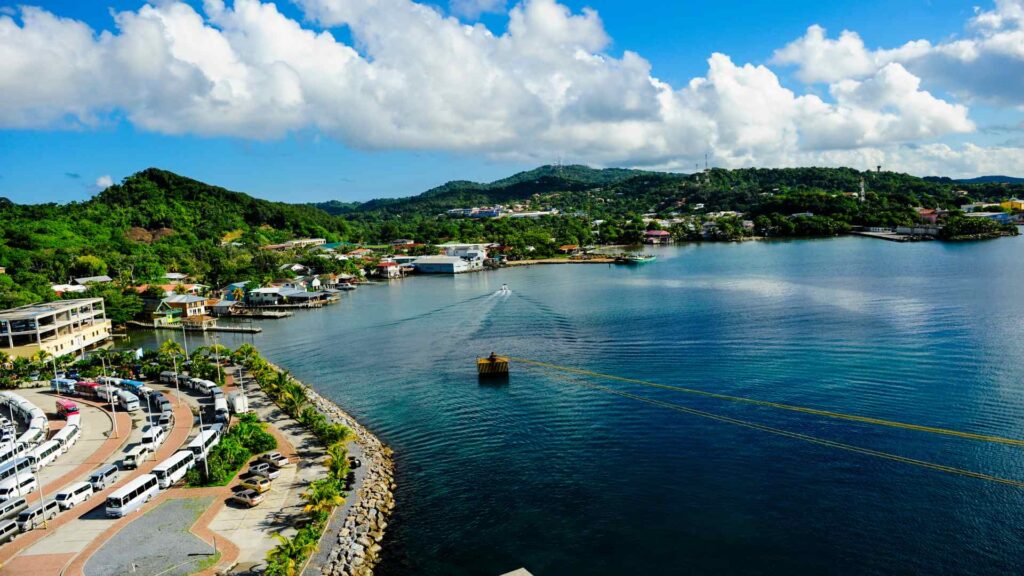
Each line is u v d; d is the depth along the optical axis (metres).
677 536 69.38
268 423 103.75
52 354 159.88
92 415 108.88
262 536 67.62
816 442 90.12
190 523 70.44
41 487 79.94
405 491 82.56
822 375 117.94
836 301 189.00
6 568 62.25
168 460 81.56
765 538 68.25
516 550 68.12
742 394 110.94
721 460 86.50
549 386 123.19
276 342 185.62
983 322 150.50
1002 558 63.06
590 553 67.00
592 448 93.06
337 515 73.56
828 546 66.31
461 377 133.38
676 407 106.94
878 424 94.62
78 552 64.94
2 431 100.06
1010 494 74.06
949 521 69.56
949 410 98.19
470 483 84.06
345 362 153.88
